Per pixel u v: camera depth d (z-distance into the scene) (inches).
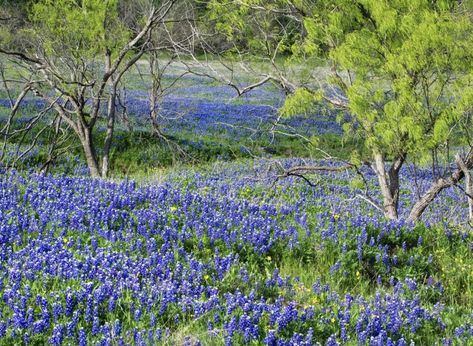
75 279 284.8
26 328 242.1
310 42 509.7
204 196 484.7
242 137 1306.6
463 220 585.0
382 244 427.8
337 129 1425.9
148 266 313.0
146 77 1806.1
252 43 611.2
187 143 1194.0
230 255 340.2
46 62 658.8
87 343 236.7
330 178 919.7
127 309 267.7
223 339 251.8
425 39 410.9
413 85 436.8
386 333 284.2
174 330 264.1
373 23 478.9
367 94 446.9
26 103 1312.7
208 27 700.0
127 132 1157.7
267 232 394.6
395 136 446.0
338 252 391.2
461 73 427.2
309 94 494.6
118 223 378.9
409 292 359.3
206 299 292.0
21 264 294.2
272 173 797.9
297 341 255.1
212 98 1702.8
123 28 695.7
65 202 392.5
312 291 326.0
